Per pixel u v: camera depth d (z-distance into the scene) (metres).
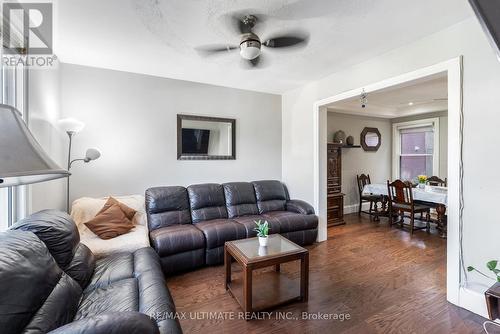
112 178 3.29
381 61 2.76
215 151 3.96
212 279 2.62
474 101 2.02
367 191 5.27
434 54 2.28
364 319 1.95
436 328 1.84
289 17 1.99
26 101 2.09
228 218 3.55
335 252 3.31
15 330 0.97
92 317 0.91
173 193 3.35
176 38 2.34
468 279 2.06
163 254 2.65
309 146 3.91
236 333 1.81
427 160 5.68
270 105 4.45
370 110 5.38
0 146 0.82
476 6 0.63
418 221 4.86
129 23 2.10
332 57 2.81
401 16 2.01
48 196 2.54
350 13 1.95
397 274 2.68
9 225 1.98
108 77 3.24
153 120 3.51
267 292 2.27
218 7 1.87
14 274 1.06
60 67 2.97
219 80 3.72
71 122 2.61
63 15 1.98
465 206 2.07
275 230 3.27
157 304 1.45
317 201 3.76
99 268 1.97
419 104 5.18
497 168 1.90
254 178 4.32
